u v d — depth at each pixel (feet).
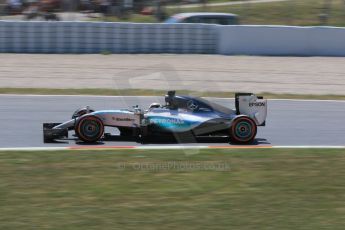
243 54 248.11
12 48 240.73
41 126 128.98
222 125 112.37
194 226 71.92
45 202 79.15
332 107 161.68
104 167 95.14
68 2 267.80
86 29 241.14
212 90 182.80
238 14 297.53
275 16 297.53
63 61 227.61
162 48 245.24
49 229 70.13
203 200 81.05
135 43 243.81
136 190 84.53
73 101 160.66
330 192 85.71
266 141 118.52
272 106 160.35
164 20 277.23
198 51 246.88
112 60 230.89
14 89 177.37
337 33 250.98
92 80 196.44
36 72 206.69
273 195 83.82
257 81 201.05
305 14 301.84
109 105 156.66
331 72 220.64
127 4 271.90
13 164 96.12
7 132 122.21
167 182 88.43
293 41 249.96
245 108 115.65
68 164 96.53
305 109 157.38
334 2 321.73
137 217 74.43
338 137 124.98
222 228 71.46
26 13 268.82
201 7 297.12
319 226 72.74
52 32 240.53
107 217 74.28
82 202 79.36
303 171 95.71
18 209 76.48
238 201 81.00
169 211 76.69
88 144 111.24
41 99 162.30
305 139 121.90
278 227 72.13
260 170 95.61
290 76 211.41
